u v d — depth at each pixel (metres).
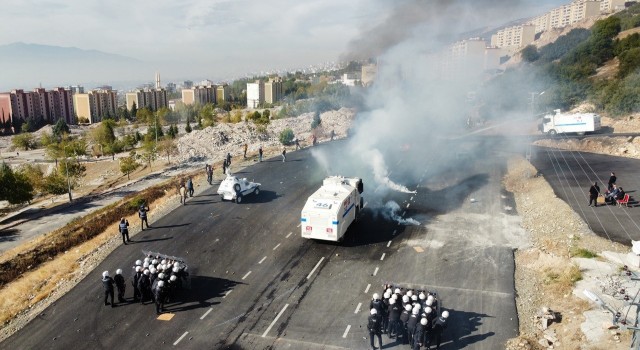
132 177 57.94
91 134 110.69
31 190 50.06
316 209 23.67
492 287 19.50
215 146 64.69
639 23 99.94
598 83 67.19
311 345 15.99
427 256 22.81
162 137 93.56
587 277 18.89
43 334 17.06
